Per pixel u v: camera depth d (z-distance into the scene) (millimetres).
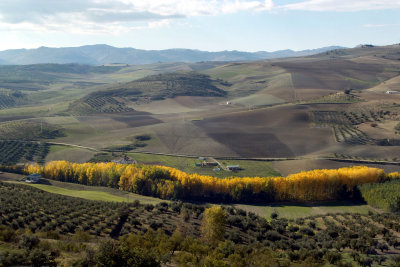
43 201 106188
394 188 142875
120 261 56469
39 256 54312
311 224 113375
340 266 75312
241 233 99188
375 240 90938
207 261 63156
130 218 96688
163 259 64438
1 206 94938
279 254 82438
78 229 87062
